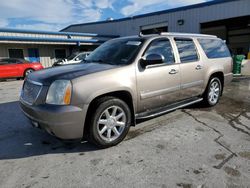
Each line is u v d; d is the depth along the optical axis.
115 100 3.34
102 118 3.30
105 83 3.19
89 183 2.55
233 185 2.47
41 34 18.59
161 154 3.17
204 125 4.26
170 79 4.12
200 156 3.09
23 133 4.08
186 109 5.33
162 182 2.54
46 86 3.05
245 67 11.62
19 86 10.49
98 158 3.11
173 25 19.23
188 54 4.65
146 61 3.62
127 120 3.54
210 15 16.86
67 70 3.38
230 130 4.01
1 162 3.06
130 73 3.50
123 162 2.98
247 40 25.41
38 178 2.67
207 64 5.05
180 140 3.61
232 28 25.39
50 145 3.55
